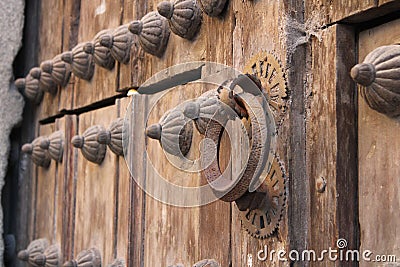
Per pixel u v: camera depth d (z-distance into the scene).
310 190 1.84
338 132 1.79
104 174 2.82
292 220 1.84
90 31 3.03
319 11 1.87
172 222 2.38
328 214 1.79
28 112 3.45
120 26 2.70
